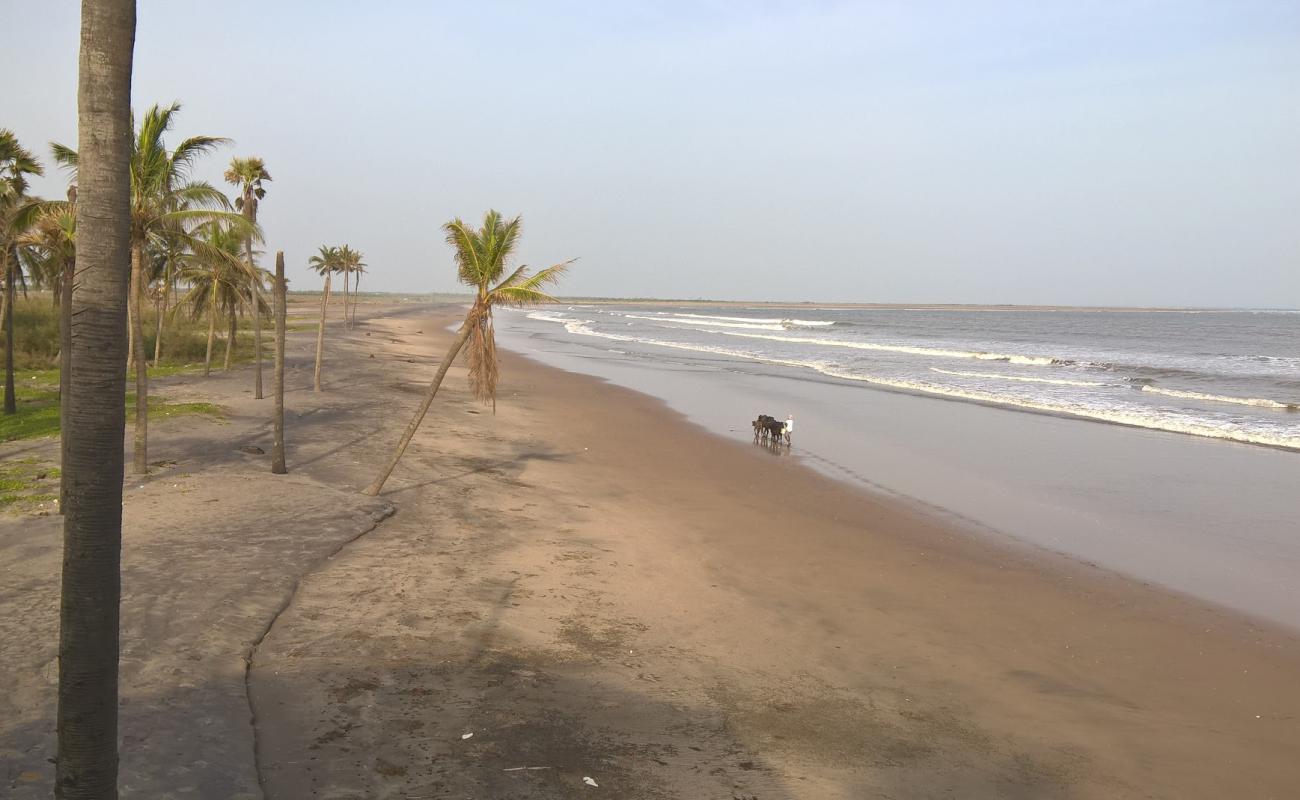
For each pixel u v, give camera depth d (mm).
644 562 14945
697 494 20625
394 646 10578
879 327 136625
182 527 14383
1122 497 21266
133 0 4648
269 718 8594
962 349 80562
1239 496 21438
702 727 9086
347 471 20188
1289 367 61125
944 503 20391
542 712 9148
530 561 14516
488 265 17672
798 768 8367
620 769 8109
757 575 14547
